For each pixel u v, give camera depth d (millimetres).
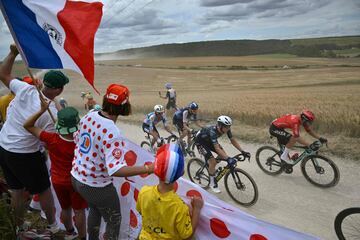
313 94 19656
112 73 53625
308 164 6773
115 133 2602
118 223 2943
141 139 11938
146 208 2359
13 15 3078
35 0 3131
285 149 6480
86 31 3135
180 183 2873
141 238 2467
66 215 3436
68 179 3158
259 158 7250
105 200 2797
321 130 10586
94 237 2977
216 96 23578
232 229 2352
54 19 3125
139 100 23906
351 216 3914
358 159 7590
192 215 2459
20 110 3250
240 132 11477
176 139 8781
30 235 3553
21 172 3320
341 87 22719
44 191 3553
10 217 3699
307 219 5055
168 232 2314
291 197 5871
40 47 3131
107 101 2660
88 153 2701
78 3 3211
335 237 4520
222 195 6168
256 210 5496
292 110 14078
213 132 5617
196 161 6504
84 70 3109
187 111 8258
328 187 6109
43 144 3383
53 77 3146
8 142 3262
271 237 2182
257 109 15141
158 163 2209
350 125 10023
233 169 5637
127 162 3533
